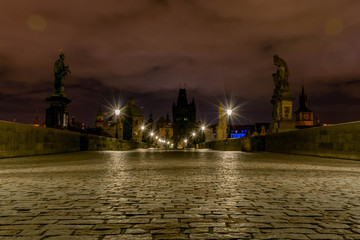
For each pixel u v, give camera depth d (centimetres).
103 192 561
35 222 361
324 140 1736
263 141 3014
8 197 512
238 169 1009
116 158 1722
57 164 1238
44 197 512
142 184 660
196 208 433
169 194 541
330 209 427
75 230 330
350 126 1488
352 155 1473
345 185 646
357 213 406
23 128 1792
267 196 521
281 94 2734
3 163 1290
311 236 312
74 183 674
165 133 19238
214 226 347
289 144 2261
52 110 2777
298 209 427
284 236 312
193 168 1051
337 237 309
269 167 1092
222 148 4219
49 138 2153
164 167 1094
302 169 1007
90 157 1811
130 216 389
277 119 2822
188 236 312
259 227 343
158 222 362
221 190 582
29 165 1182
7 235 313
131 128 11244
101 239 302
